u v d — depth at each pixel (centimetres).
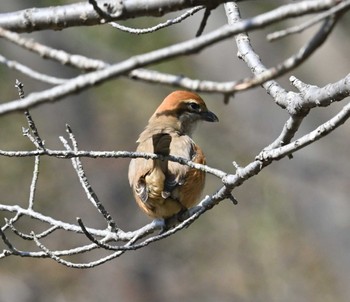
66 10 509
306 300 1702
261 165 559
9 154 550
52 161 1798
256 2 1711
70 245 1761
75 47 1805
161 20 1750
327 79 1691
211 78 1789
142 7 477
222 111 1800
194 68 1784
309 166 1720
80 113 1867
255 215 1783
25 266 1747
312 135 523
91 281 1781
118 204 1852
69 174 1806
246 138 1788
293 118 580
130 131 1877
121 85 1870
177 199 736
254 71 645
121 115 1881
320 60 1700
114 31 1794
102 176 1859
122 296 1781
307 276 1733
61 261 603
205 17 459
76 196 1798
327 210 1720
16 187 1741
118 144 1864
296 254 1747
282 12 345
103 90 1875
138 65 344
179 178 733
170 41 1767
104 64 365
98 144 1864
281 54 1730
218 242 1794
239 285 1758
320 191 1719
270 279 1755
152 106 1881
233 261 1773
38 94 347
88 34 1806
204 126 1794
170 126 841
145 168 743
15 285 1730
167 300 1772
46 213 1762
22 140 1695
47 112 1855
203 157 778
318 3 345
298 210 1755
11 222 614
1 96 1748
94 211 1812
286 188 1755
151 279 1797
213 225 1805
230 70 1777
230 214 1800
